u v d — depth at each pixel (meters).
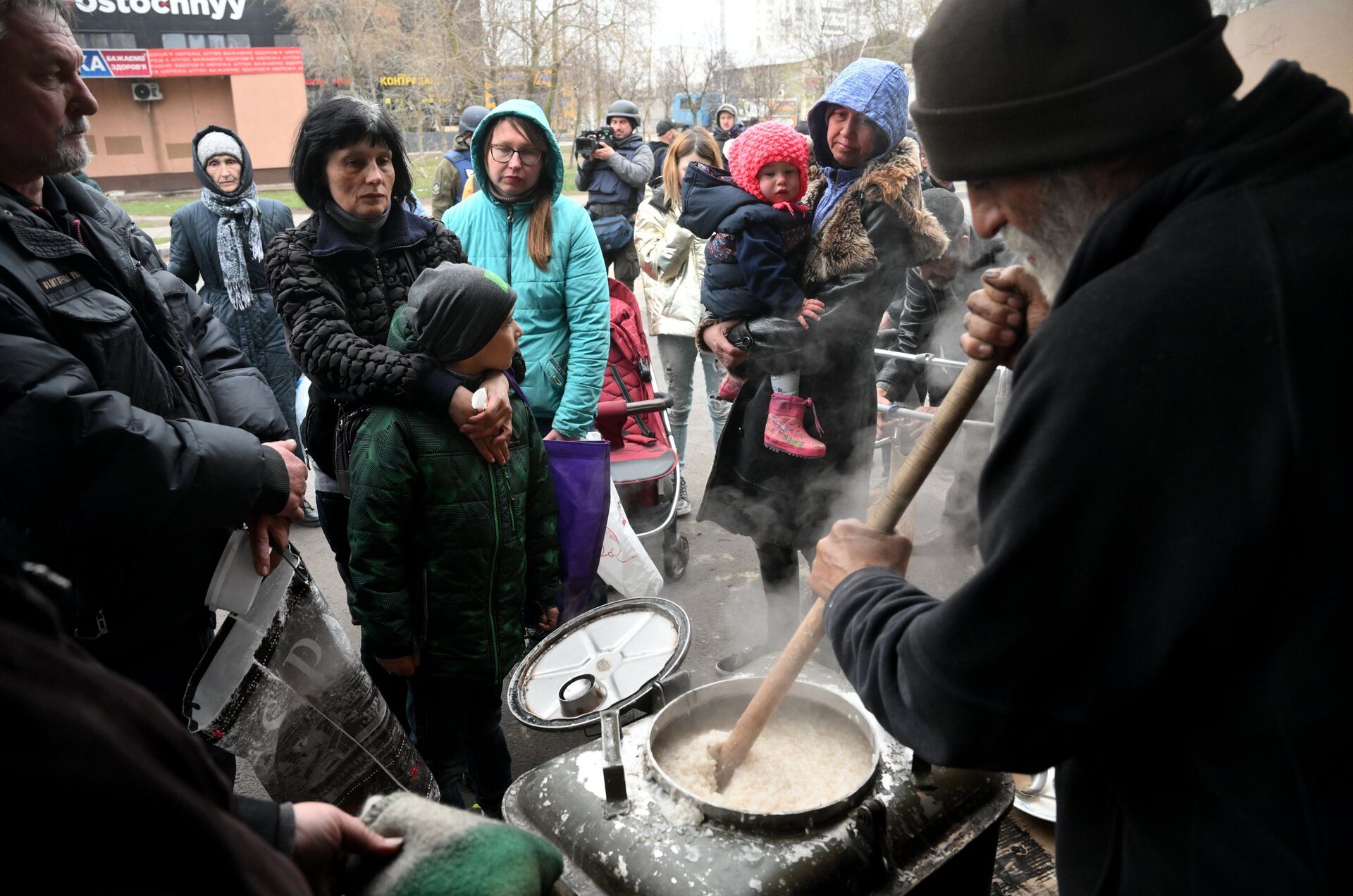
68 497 1.37
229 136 3.85
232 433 1.53
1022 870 1.73
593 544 2.34
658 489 3.26
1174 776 0.75
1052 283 0.86
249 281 3.94
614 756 1.27
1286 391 0.63
